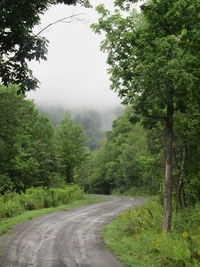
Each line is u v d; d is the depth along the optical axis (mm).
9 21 7672
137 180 66062
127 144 72688
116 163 76750
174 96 12906
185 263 9703
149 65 10648
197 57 11227
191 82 10570
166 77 10297
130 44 12906
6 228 15477
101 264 9633
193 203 21188
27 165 35719
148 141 25766
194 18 11195
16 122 31734
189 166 20250
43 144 41250
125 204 34719
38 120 44938
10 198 26078
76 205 32125
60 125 53938
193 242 10961
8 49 8305
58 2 8109
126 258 10406
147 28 12281
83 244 12648
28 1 7578
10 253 10555
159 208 24453
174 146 20141
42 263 9430
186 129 18000
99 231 16125
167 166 13211
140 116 13945
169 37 10336
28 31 8234
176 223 15414
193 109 15055
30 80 8680
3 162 34031
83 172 68438
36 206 27297
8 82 8672
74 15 8281
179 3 10672
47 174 41438
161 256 10461
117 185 79562
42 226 16797
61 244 12383
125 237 14281
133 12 12938
